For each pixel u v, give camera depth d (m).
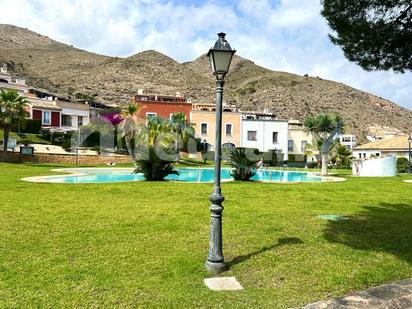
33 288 4.04
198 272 4.66
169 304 3.74
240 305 3.76
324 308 3.69
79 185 13.48
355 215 8.55
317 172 28.84
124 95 103.44
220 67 4.68
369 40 6.05
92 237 6.11
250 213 8.43
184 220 7.50
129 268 4.72
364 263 5.10
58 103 47.03
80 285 4.15
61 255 5.16
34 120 39.97
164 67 131.50
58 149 35.00
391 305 3.81
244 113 50.22
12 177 16.58
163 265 4.86
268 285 4.30
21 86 51.66
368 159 24.42
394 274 4.71
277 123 45.19
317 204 10.08
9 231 6.36
